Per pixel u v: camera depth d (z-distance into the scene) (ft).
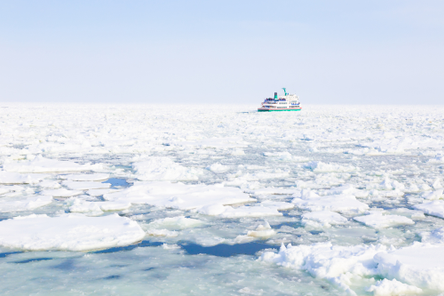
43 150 63.67
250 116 192.03
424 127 118.21
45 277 17.95
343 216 28.37
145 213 28.76
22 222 24.93
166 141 78.69
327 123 141.59
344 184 38.06
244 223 26.58
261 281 17.76
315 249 20.36
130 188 35.32
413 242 21.12
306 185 38.68
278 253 20.75
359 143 78.33
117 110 270.87
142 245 22.33
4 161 51.49
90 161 53.78
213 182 40.22
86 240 21.93
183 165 51.24
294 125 129.90
